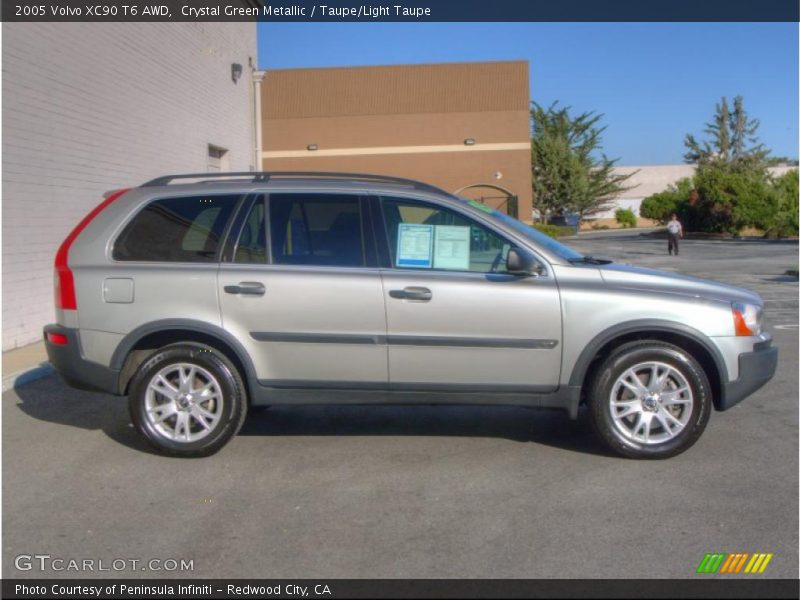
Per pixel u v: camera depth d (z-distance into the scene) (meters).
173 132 14.56
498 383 5.78
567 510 4.90
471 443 6.27
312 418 7.02
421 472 5.61
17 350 9.79
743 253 31.83
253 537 4.57
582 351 5.70
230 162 17.92
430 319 5.70
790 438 6.33
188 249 5.93
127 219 6.02
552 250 5.91
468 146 40.44
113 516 4.89
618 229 68.50
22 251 10.00
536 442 6.29
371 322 5.73
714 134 79.19
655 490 5.21
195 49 15.67
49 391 8.07
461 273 5.78
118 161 12.41
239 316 5.78
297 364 5.81
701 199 48.12
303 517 4.84
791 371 8.95
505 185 40.41
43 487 5.38
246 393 5.96
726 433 6.46
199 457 5.90
